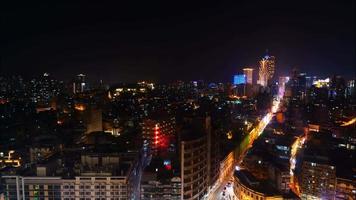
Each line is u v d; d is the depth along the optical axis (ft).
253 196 571.28
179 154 652.48
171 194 590.96
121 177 538.06
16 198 542.16
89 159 590.96
